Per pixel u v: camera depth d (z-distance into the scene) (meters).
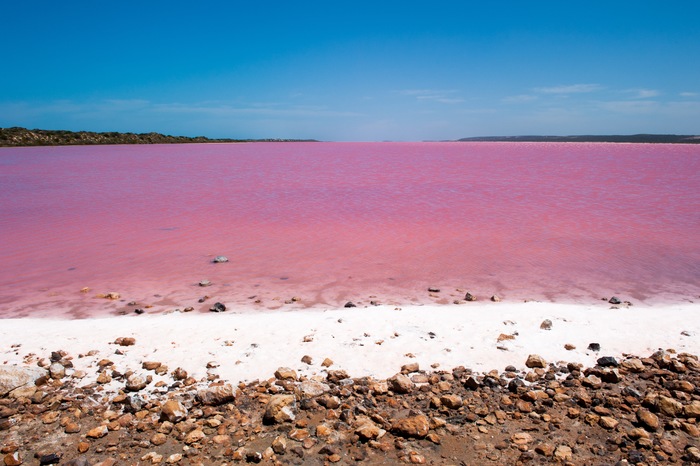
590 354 5.15
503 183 21.78
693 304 6.73
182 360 4.99
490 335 5.58
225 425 3.97
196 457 3.61
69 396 4.38
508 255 9.50
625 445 3.71
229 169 29.58
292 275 8.34
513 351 5.19
